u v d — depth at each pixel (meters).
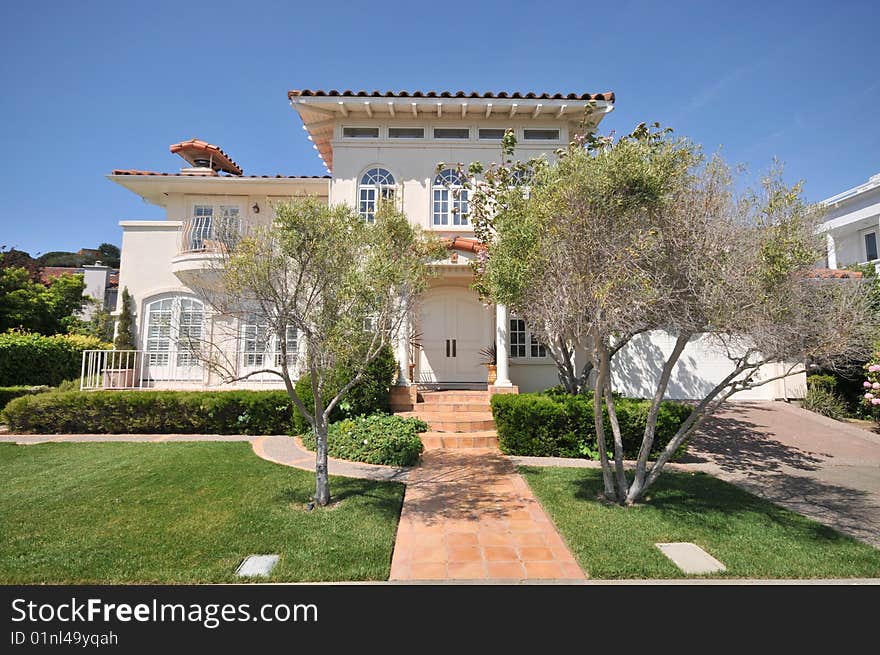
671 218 6.02
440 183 13.91
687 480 7.94
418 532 5.83
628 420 9.40
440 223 13.76
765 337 5.77
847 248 20.81
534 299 6.68
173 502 6.54
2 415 11.71
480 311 15.25
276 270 5.98
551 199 6.22
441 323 15.23
